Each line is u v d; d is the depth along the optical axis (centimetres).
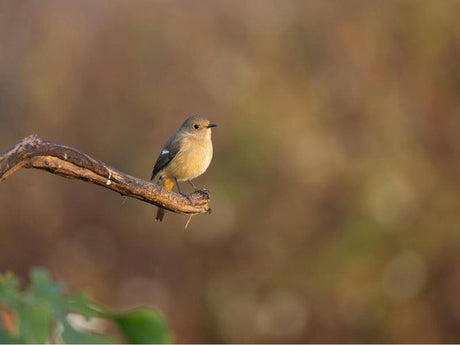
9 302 187
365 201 1526
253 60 1602
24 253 1552
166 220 1587
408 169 1553
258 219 1539
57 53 1622
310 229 1543
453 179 1579
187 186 1513
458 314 1528
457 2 1628
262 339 1554
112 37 1634
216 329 1576
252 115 1532
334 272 1534
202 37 1617
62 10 1650
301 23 1627
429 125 1612
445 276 1541
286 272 1555
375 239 1527
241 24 1633
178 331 1566
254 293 1570
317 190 1532
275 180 1526
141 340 203
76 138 1594
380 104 1595
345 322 1545
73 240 1584
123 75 1612
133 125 1587
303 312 1553
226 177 1523
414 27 1628
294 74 1603
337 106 1590
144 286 1579
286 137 1520
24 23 1647
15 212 1562
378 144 1568
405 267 1535
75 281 1538
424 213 1549
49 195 1584
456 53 1627
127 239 1595
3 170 351
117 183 450
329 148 1532
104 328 729
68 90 1609
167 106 1584
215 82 1582
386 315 1539
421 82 1623
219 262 1579
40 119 1593
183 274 1596
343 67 1608
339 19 1628
